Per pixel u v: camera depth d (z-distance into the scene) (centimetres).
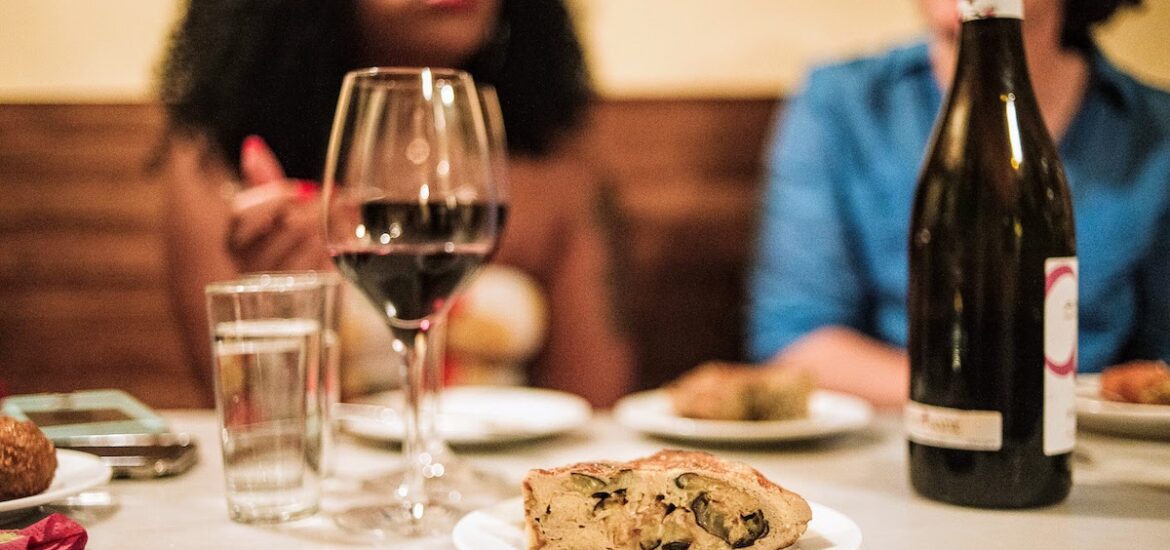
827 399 122
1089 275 178
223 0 191
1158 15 243
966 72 87
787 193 195
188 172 192
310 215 143
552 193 205
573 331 200
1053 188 84
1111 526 80
